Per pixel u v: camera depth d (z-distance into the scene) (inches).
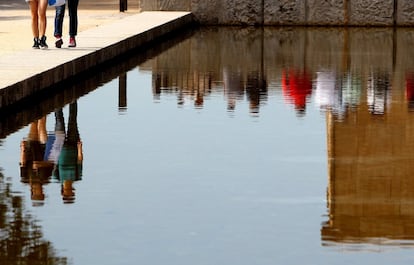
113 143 573.3
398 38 1179.3
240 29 1295.5
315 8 1330.0
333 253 374.6
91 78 827.4
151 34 1079.0
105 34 1004.6
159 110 685.3
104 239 391.2
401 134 599.8
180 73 871.7
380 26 1326.3
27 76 698.2
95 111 673.6
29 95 697.6
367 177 494.6
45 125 621.3
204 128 620.7
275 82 821.9
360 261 366.0
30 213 427.8
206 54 1011.9
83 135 594.9
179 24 1243.2
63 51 853.2
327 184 481.4
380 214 429.7
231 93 763.4
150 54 1000.9
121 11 1346.0
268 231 403.5
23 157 535.8
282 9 1334.9
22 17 1224.8
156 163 523.5
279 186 478.0
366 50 1051.3
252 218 422.6
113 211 431.5
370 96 747.4
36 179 488.4
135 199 452.1
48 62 774.5
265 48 1071.0
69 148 558.6
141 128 618.8
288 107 698.8
